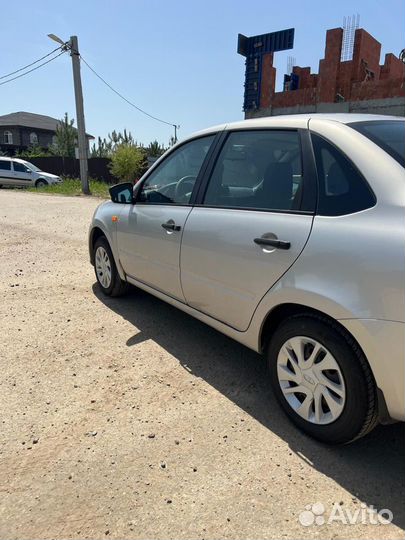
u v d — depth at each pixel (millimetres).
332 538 1920
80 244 7766
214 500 2123
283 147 2727
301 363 2486
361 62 19141
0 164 23875
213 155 3281
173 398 2967
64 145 42031
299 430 2609
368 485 2215
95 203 15078
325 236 2270
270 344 2688
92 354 3588
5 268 6133
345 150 2359
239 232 2773
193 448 2477
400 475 2285
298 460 2385
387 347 1998
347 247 2154
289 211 2541
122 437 2568
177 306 3602
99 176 27578
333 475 2281
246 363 3453
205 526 1981
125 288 4742
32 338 3877
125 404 2896
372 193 2172
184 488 2193
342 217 2250
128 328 4094
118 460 2383
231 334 3010
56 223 10203
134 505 2096
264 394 3025
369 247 2066
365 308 2055
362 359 2146
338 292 2162
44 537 1930
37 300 4824
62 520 2016
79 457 2408
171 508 2078
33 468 2328
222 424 2689
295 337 2480
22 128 49875
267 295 2578
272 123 2881
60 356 3551
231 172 3070
